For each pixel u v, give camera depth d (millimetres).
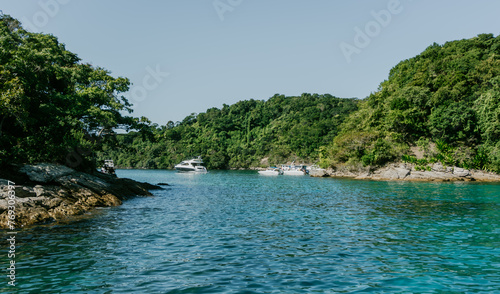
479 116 63188
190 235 14352
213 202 26766
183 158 148125
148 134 42969
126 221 17578
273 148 145250
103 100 35281
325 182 55844
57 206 19047
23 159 23578
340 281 8781
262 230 15508
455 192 35625
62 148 27625
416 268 9922
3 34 24641
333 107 169875
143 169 149125
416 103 75312
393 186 45312
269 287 8305
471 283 8688
